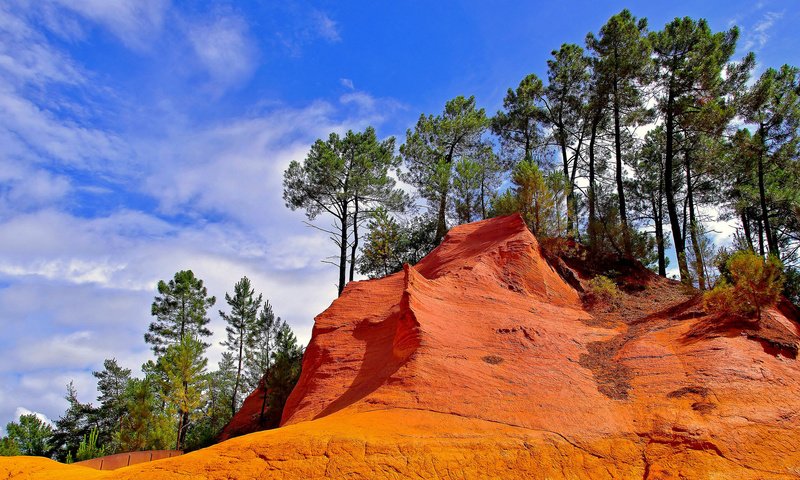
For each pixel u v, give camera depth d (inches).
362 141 1654.8
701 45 1205.7
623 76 1322.6
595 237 1114.1
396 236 1589.6
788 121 1225.4
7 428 1732.3
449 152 1736.0
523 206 1119.6
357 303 881.5
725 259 824.3
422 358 561.0
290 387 1236.5
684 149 1402.6
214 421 1882.4
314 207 1662.2
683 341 637.9
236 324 1983.3
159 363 1700.3
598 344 693.3
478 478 392.8
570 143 1579.7
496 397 511.8
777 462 410.0
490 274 856.3
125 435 1513.3
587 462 430.3
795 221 1349.7
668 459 427.5
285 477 361.4
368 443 402.6
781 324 641.0
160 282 2192.4
